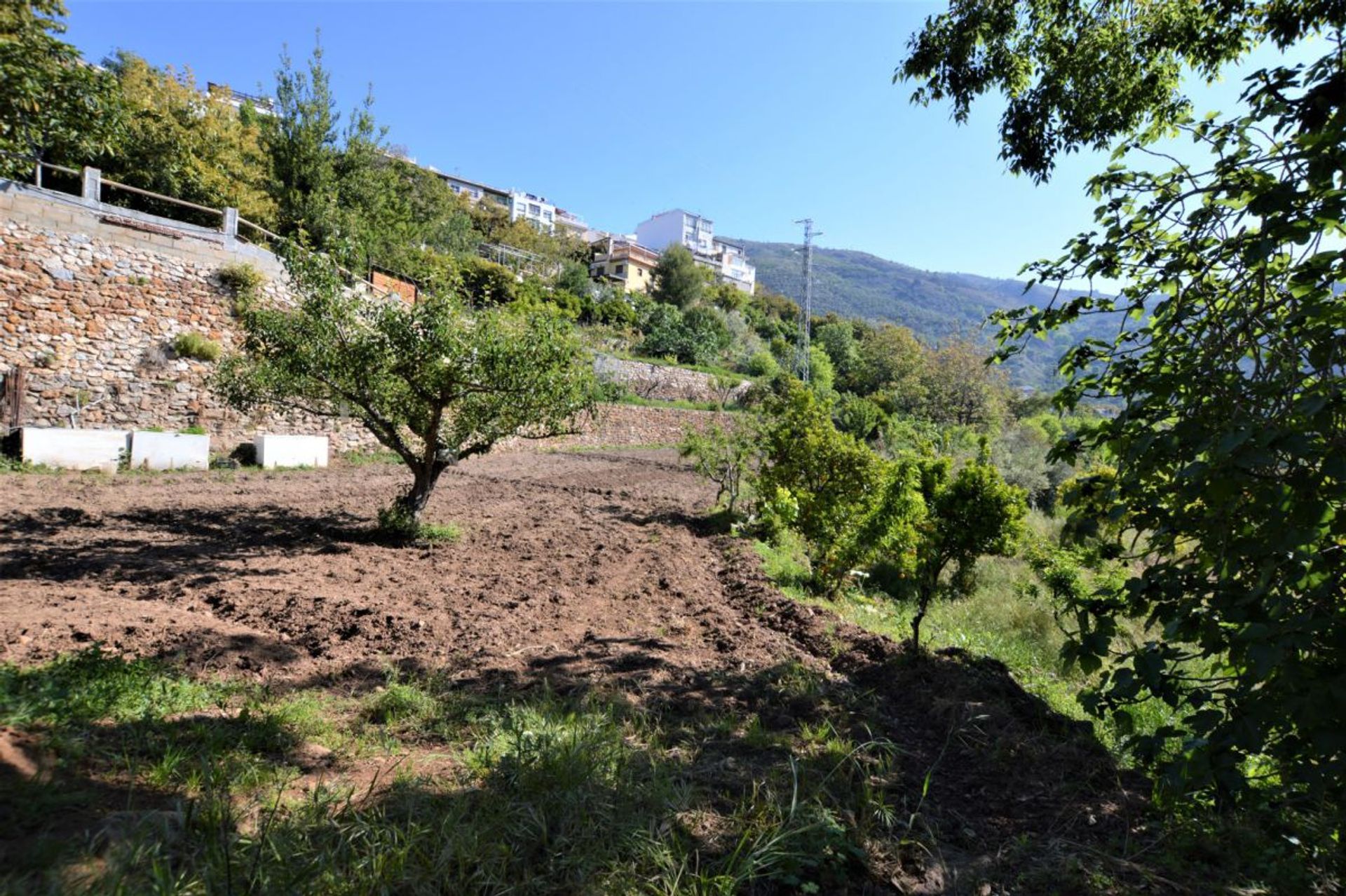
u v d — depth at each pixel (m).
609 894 2.07
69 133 8.28
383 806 2.46
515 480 14.93
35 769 2.33
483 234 45.66
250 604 5.20
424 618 5.23
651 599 6.50
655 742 3.31
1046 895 2.29
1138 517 2.97
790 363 45.50
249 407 8.09
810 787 2.88
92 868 1.84
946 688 4.34
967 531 5.03
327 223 20.58
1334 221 2.14
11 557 5.98
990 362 3.78
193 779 2.51
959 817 2.84
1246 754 2.25
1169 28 5.71
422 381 7.86
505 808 2.44
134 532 7.47
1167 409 2.81
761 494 10.67
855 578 8.69
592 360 8.91
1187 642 2.44
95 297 12.45
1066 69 6.06
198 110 20.64
